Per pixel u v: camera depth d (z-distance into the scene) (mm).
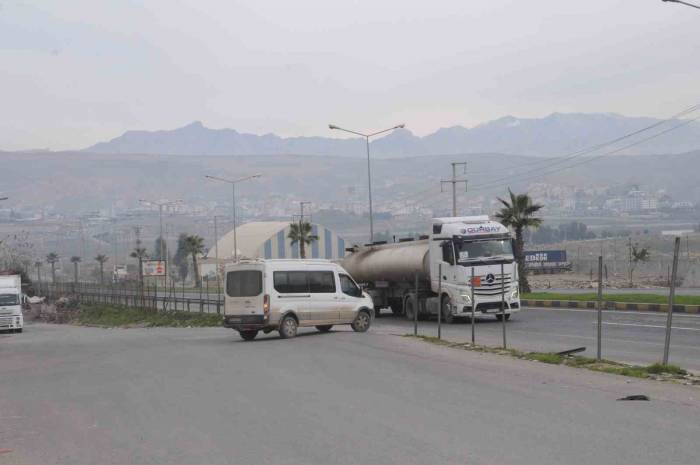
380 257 37781
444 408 11359
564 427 9719
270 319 25781
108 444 10062
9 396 15359
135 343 29859
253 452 9109
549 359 16469
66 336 42594
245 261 26406
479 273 30359
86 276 149625
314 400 12578
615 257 102500
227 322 26531
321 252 126188
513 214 48438
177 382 15750
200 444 9711
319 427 10375
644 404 11133
